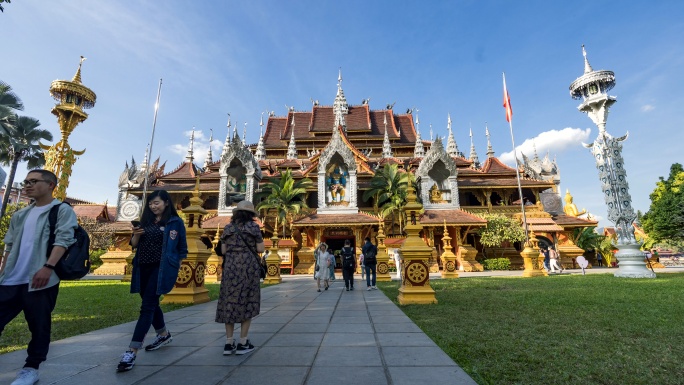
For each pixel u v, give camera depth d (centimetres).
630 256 1560
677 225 3228
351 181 3150
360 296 1055
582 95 1852
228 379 313
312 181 3556
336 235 3066
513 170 3731
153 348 418
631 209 1625
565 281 1398
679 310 663
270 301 937
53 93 3225
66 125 3222
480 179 3688
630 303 761
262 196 3272
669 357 382
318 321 610
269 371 334
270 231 3084
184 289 868
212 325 579
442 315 661
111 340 474
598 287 1116
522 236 3002
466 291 1083
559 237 3319
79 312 755
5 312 321
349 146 3762
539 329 527
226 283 416
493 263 3036
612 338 468
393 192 3125
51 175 359
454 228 2998
